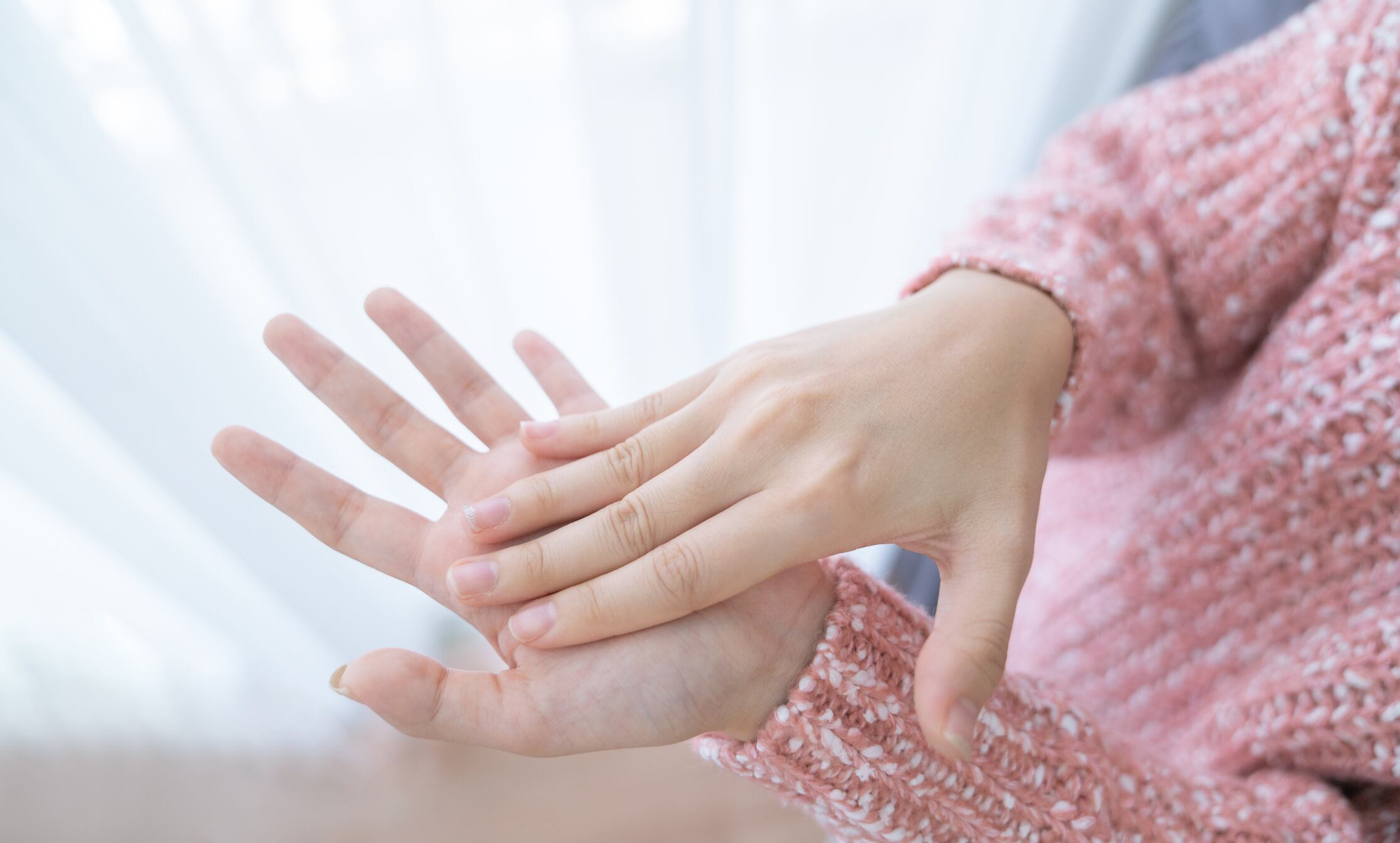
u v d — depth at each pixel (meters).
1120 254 0.50
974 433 0.44
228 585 0.82
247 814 0.92
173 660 0.87
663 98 0.67
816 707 0.43
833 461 0.43
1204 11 0.63
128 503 0.73
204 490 0.71
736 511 0.43
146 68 0.59
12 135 0.58
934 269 0.49
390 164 0.67
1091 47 0.77
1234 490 0.50
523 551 0.43
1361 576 0.47
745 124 0.77
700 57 0.65
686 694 0.43
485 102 0.70
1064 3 0.74
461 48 0.67
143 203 0.63
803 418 0.44
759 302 0.90
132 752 0.88
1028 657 0.58
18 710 0.83
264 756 0.94
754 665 0.43
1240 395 0.49
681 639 0.43
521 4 0.66
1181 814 0.46
